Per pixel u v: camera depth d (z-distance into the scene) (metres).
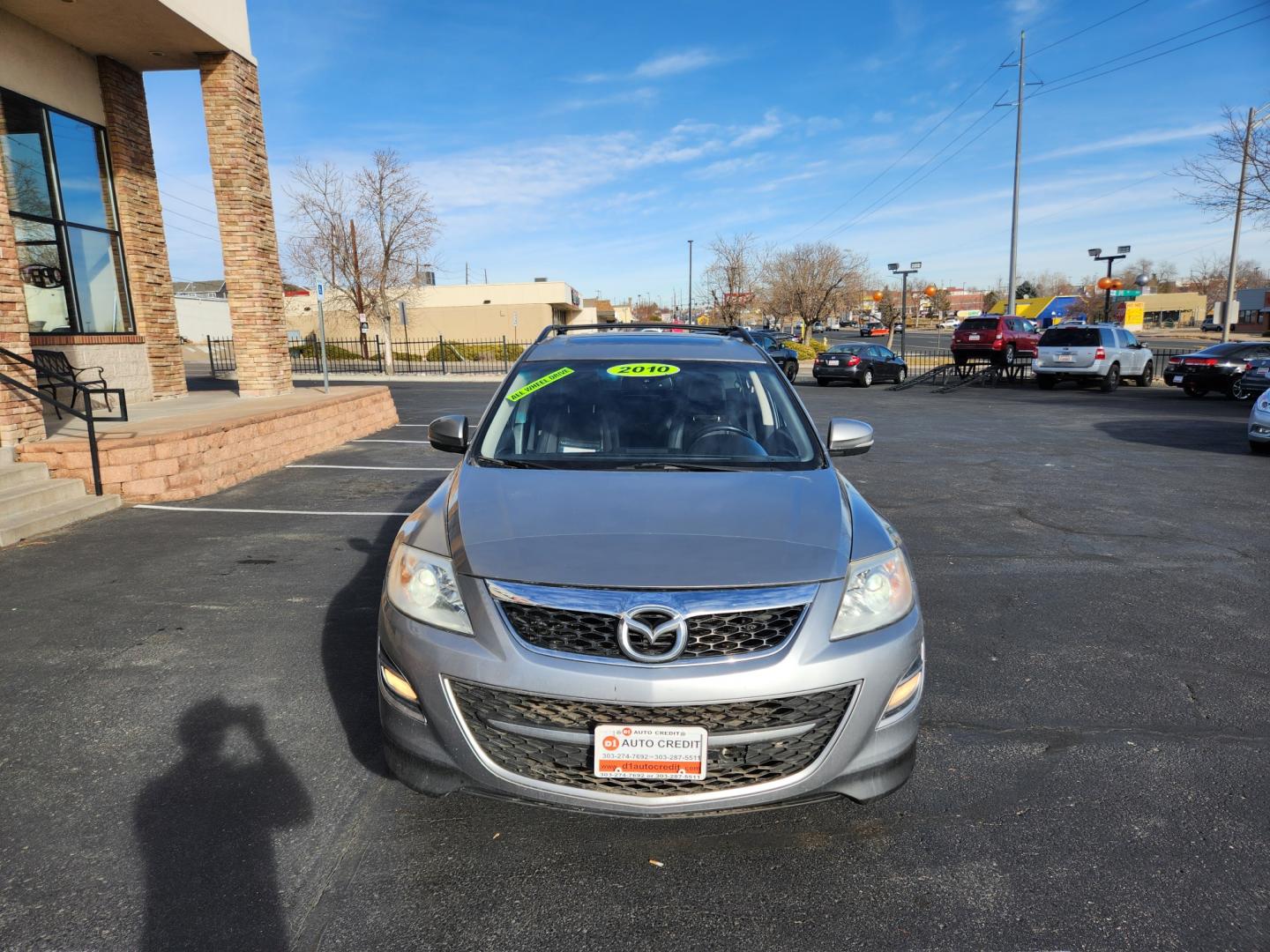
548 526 2.67
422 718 2.49
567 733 2.33
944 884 2.45
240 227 12.28
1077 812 2.83
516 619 2.40
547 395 3.80
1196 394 21.14
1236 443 12.55
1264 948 2.19
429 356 40.62
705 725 2.32
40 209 10.66
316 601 4.86
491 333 52.31
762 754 2.38
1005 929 2.26
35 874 2.43
